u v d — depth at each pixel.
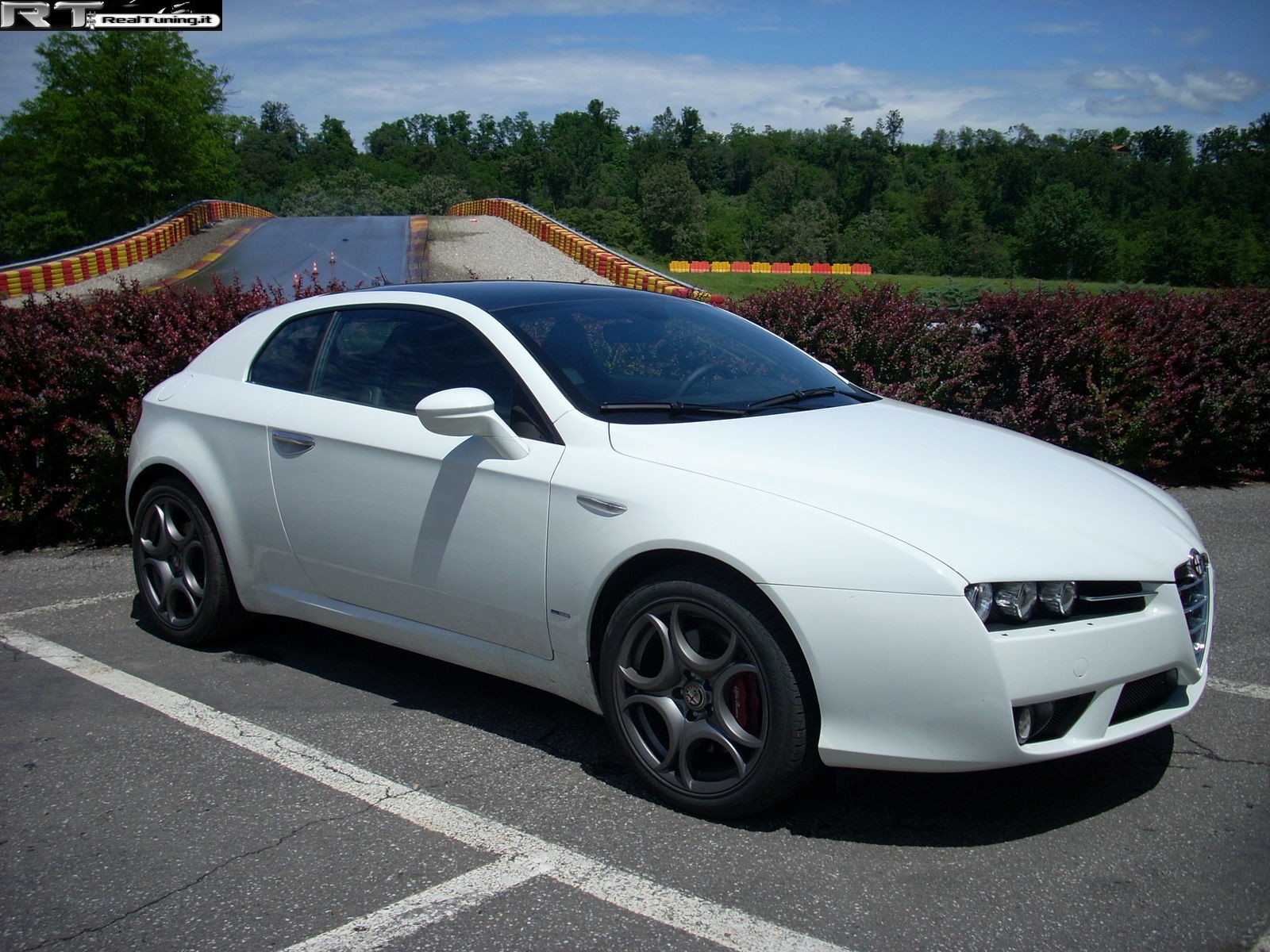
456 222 51.34
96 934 2.46
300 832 2.92
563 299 3.98
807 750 2.81
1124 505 3.12
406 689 3.99
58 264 28.67
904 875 2.68
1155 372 7.77
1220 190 144.12
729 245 158.00
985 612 2.64
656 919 2.49
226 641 4.50
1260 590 5.25
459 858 2.77
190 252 38.06
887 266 156.25
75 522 6.35
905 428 3.53
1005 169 163.75
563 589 3.18
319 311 4.23
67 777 3.27
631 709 3.12
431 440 3.54
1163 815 2.99
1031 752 2.66
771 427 3.34
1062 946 2.37
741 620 2.82
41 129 62.00
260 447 4.04
